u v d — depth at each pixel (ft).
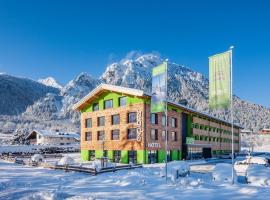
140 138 165.07
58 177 97.81
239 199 58.75
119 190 70.54
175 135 194.90
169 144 185.68
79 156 232.73
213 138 261.24
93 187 75.82
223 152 286.05
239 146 345.92
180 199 59.72
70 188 74.43
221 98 79.25
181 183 78.18
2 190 72.90
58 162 143.02
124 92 170.71
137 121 167.84
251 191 66.39
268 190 67.72
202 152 235.40
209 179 91.50
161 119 179.22
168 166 101.91
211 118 247.91
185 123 215.10
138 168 127.65
